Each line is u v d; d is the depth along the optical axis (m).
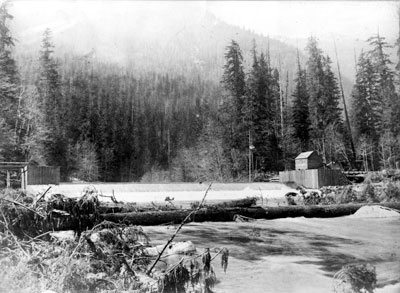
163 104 122.19
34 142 37.12
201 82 162.75
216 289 4.72
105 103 85.50
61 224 5.53
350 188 18.33
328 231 10.23
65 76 100.31
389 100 32.28
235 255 6.95
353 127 51.78
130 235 5.47
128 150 84.12
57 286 3.76
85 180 56.56
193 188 26.31
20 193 6.16
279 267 5.90
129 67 178.75
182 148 75.44
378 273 5.33
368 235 9.48
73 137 67.31
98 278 4.05
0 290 3.55
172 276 4.08
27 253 4.42
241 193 25.56
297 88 56.91
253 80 53.97
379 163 42.03
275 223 11.82
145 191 24.14
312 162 35.22
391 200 17.11
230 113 51.50
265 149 49.94
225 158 47.12
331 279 5.20
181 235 9.27
